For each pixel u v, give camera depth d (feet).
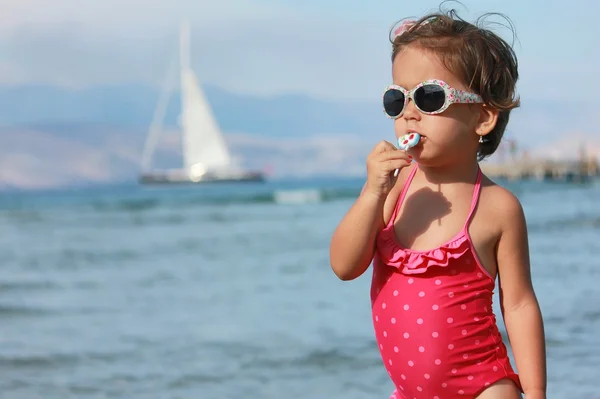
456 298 10.47
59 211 148.25
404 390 10.89
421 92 10.48
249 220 114.01
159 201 181.27
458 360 10.44
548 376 23.75
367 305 39.06
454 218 10.69
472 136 10.79
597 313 32.24
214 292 46.32
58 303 44.65
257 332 33.63
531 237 63.52
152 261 65.57
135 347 31.99
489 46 10.75
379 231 11.03
